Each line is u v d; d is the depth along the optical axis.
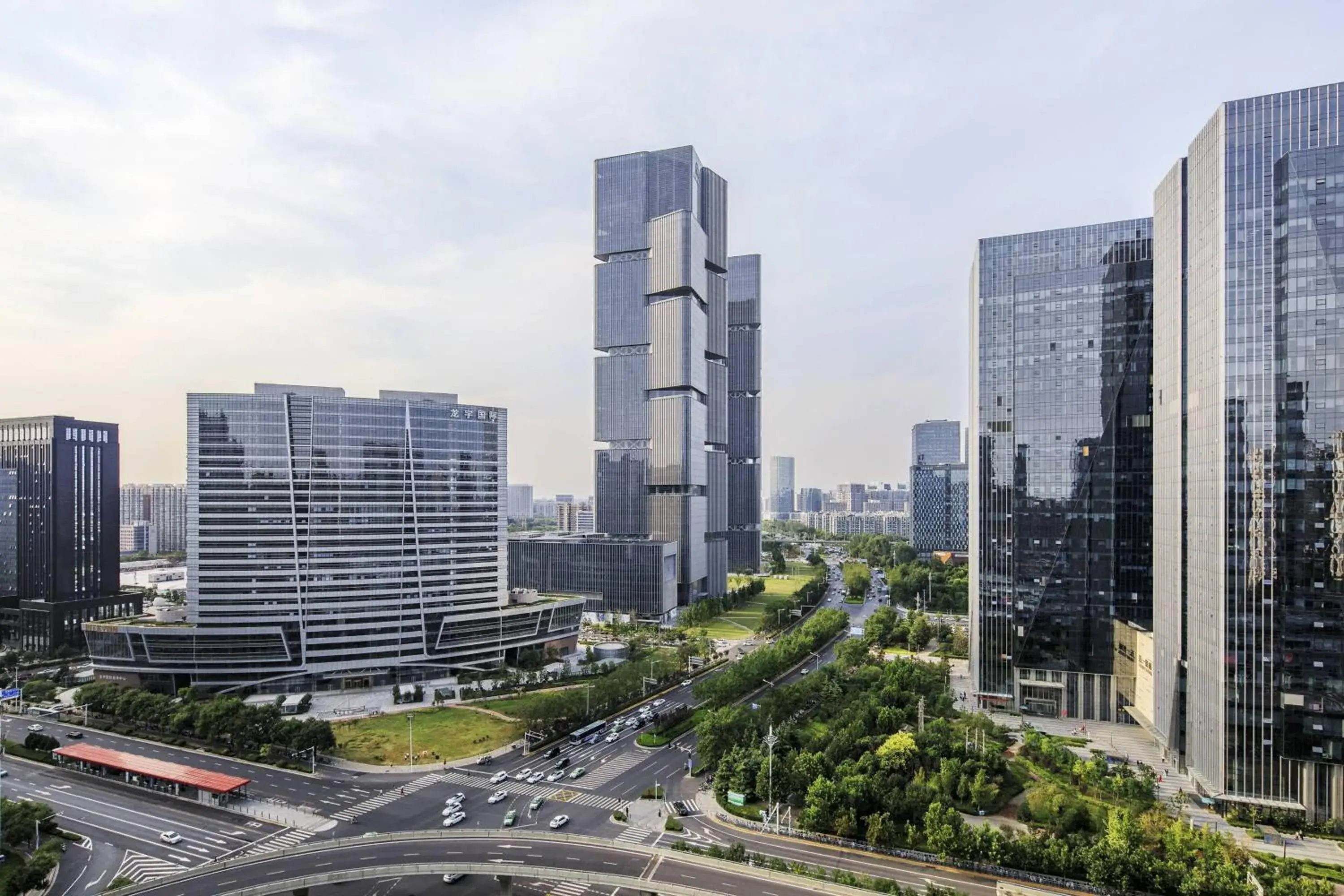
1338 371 136.75
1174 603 171.00
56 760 173.38
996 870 120.25
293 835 135.75
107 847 131.75
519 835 121.69
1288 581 139.75
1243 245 145.88
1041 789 144.62
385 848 118.38
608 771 168.88
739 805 147.25
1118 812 128.12
